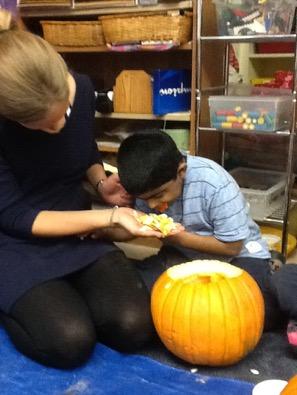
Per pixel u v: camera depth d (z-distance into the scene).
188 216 1.35
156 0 1.96
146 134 1.23
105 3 2.07
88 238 1.35
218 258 1.41
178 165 1.23
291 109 1.88
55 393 1.05
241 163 2.46
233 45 2.37
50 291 1.17
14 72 0.97
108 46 2.06
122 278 1.23
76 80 1.28
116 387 1.06
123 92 2.15
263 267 1.35
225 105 1.92
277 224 2.18
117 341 1.18
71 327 1.10
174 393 1.04
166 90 2.06
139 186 1.18
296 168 2.31
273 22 1.81
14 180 1.26
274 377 1.11
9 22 1.18
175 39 1.91
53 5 2.17
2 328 1.31
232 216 1.28
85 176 1.48
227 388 1.05
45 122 1.05
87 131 1.32
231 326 1.06
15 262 1.23
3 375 1.11
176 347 1.11
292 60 2.50
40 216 1.23
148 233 1.19
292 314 1.19
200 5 1.88
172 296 1.10
